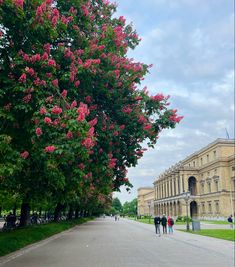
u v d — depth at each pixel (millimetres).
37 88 11227
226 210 98188
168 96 16344
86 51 13445
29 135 11625
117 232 38438
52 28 11594
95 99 15102
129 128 15578
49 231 30703
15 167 10531
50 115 10797
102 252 18375
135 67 15547
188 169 120375
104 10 16266
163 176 146625
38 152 10984
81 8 13992
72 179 12586
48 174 11766
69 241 25688
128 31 17016
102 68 14219
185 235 33688
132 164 16547
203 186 115562
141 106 15867
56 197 16156
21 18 10758
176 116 16250
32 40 11820
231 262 14891
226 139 103500
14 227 31953
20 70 11406
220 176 100812
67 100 12219
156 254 17672
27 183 14125
